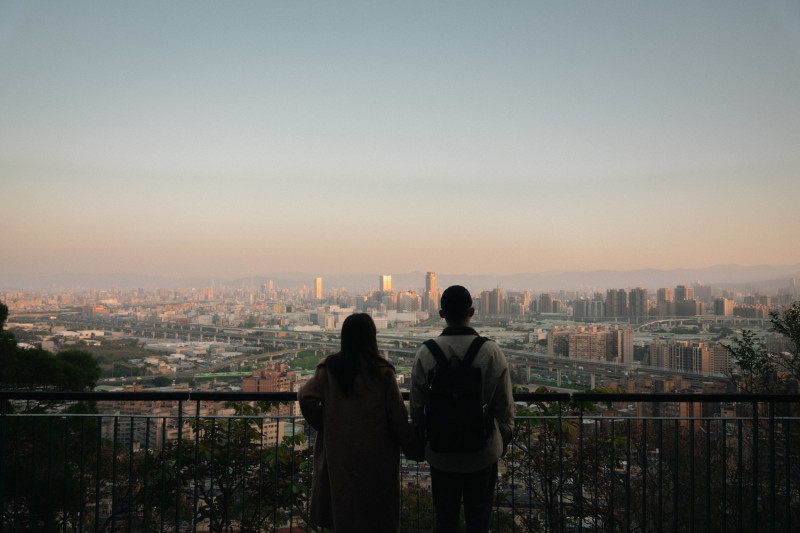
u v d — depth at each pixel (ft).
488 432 7.68
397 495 8.33
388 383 8.30
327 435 8.22
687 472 15.15
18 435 10.63
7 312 40.22
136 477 13.03
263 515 12.42
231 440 12.75
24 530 15.71
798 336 25.12
